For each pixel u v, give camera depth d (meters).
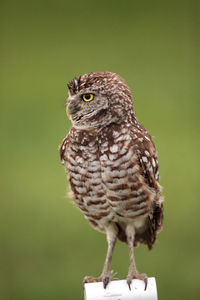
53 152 16.50
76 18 23.47
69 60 20.88
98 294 6.73
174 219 14.57
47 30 22.75
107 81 7.96
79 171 8.09
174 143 16.53
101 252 13.47
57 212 14.85
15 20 23.45
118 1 23.98
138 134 8.00
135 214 8.24
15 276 13.08
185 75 19.72
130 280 7.02
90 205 8.31
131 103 8.09
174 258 13.30
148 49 21.19
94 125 7.98
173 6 22.97
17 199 15.28
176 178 15.72
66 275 12.86
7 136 17.36
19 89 19.41
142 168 7.99
